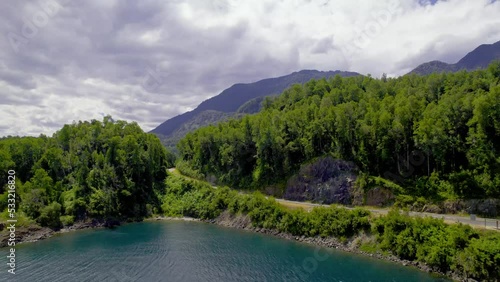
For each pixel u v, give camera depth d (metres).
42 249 95.94
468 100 103.56
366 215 93.38
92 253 92.38
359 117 124.44
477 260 67.50
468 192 93.25
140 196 148.25
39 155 143.50
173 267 81.56
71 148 150.62
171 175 172.50
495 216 86.25
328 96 161.12
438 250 73.44
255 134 149.62
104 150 154.50
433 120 105.06
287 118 142.75
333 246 93.44
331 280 72.38
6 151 133.12
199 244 101.31
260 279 74.19
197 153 179.62
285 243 100.44
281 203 119.44
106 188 134.62
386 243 83.94
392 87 160.00
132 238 109.19
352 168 116.06
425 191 100.88
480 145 95.94
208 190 146.00
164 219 142.12
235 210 129.62
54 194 126.12
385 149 112.31
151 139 179.38
